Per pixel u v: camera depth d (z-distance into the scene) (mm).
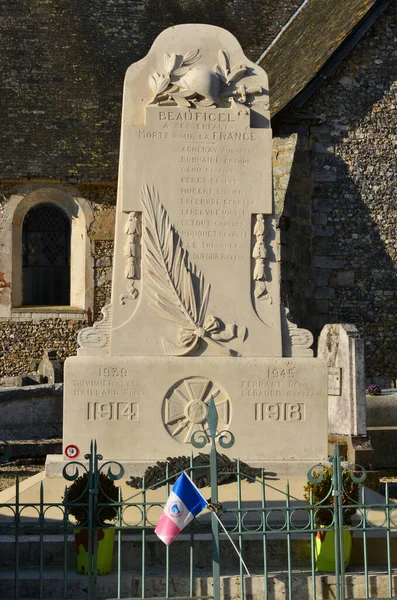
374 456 14219
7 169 23578
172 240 10633
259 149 10758
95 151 24031
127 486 9859
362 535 8500
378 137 21328
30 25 25797
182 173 10688
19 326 24141
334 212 21125
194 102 10734
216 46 10930
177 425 10430
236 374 10508
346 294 21078
